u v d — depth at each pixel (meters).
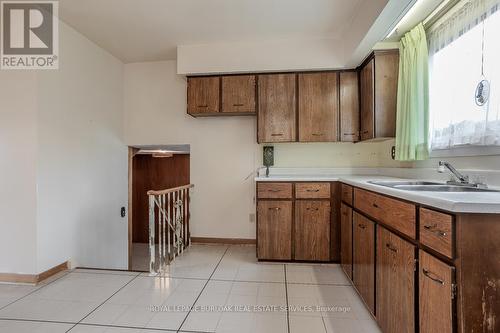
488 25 1.67
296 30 2.91
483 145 1.71
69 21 2.74
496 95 1.60
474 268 1.01
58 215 2.69
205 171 3.72
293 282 2.45
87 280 2.49
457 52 1.97
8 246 2.45
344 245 2.65
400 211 1.46
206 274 2.63
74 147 2.92
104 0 2.38
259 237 2.96
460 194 1.27
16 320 1.84
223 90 3.26
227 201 3.68
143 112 3.85
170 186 5.09
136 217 5.14
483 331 1.01
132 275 2.61
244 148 3.65
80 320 1.84
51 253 2.59
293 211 2.92
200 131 3.73
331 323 1.82
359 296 2.19
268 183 2.95
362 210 2.09
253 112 3.30
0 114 2.47
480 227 1.01
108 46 3.33
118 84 3.75
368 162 3.41
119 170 3.77
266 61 3.14
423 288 1.24
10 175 2.45
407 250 1.37
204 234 3.71
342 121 3.11
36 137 2.44
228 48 3.19
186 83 3.71
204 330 1.74
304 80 3.16
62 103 2.75
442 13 2.13
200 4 2.44
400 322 1.44
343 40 3.00
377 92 2.70
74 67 2.92
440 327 1.11
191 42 3.19
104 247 3.43
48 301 2.10
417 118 2.30
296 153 3.54
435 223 1.15
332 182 2.89
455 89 1.98
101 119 3.39
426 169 2.33
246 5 2.46
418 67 2.29
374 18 2.16
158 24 2.79
